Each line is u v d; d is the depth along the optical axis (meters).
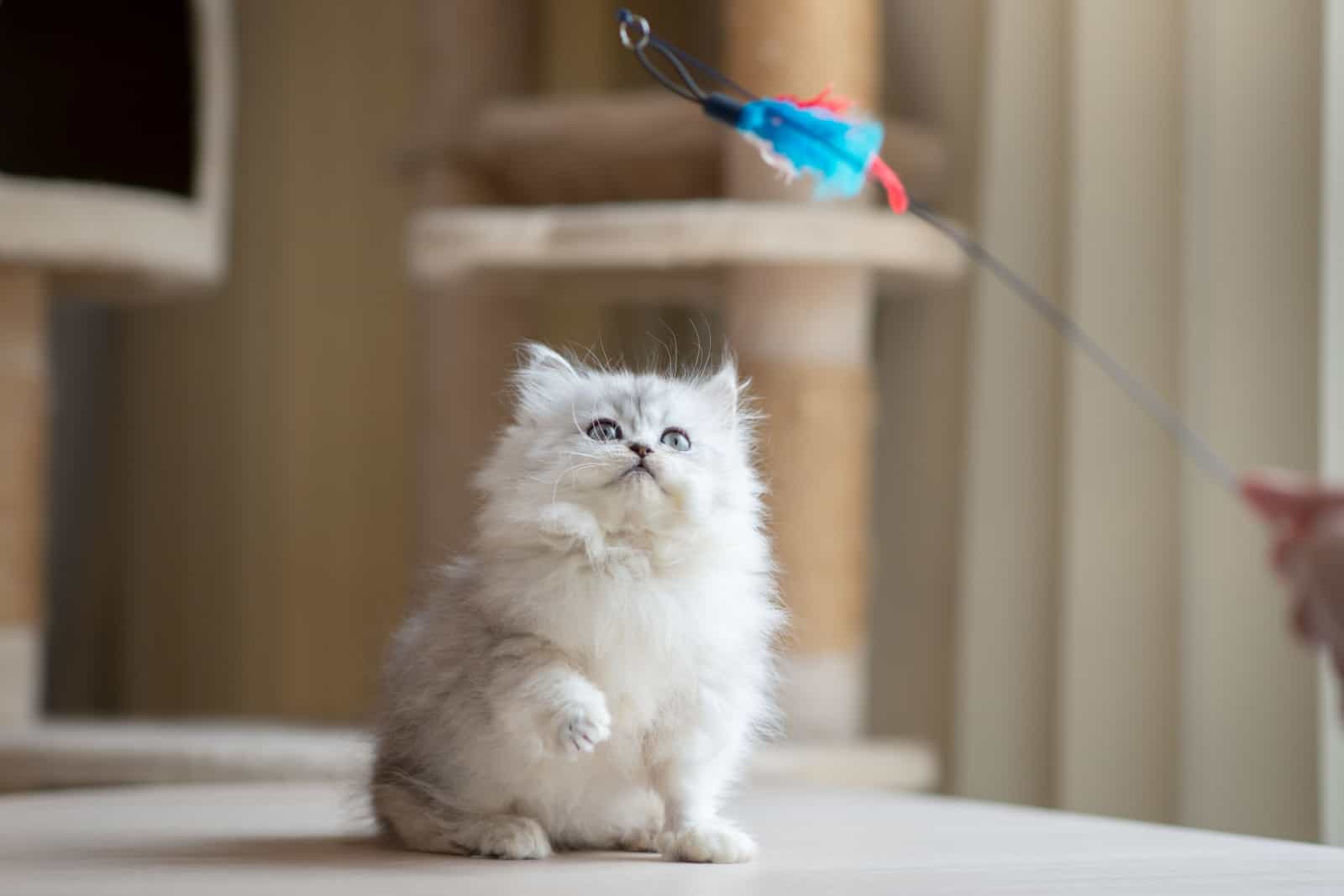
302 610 4.51
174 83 3.72
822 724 2.98
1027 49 3.06
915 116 3.42
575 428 1.62
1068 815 1.98
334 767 2.79
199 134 3.38
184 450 4.79
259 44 4.69
